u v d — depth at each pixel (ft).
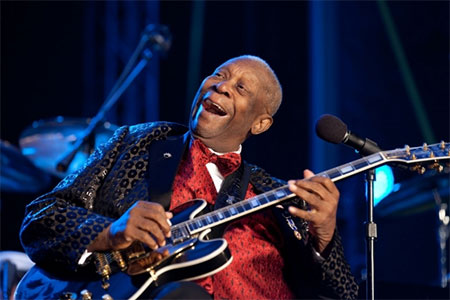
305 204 16.07
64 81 39.96
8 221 35.73
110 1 40.47
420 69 39.99
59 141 27.17
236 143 16.94
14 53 39.65
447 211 28.04
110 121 39.40
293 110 40.83
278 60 41.42
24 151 27.89
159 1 41.24
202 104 16.35
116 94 29.86
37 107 39.60
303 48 41.47
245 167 17.02
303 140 40.37
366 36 41.39
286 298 16.40
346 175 15.01
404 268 32.07
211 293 15.21
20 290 14.98
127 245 13.71
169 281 14.30
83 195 15.47
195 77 41.24
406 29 40.63
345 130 15.48
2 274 21.93
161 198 15.40
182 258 14.26
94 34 40.29
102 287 14.32
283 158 39.91
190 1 41.55
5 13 39.55
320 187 13.94
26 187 30.55
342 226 32.30
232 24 41.75
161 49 31.12
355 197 32.37
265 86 16.88
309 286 16.21
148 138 16.60
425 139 39.19
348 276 15.79
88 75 40.01
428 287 20.65
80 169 15.94
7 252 22.52
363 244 32.27
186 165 16.24
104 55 40.24
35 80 39.75
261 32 41.68
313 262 15.53
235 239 16.06
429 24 40.11
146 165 16.05
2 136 39.09
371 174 15.42
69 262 14.38
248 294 15.79
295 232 16.02
